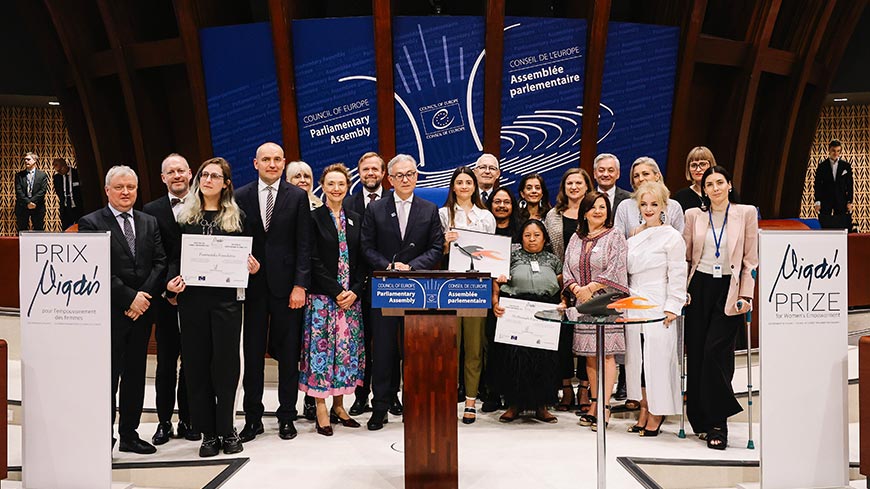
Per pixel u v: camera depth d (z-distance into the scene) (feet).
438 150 23.30
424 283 11.76
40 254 12.27
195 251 14.12
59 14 24.50
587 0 23.13
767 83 26.53
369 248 16.35
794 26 25.20
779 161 26.25
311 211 15.89
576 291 15.51
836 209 33.24
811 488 12.22
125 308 13.92
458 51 22.85
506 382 16.48
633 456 14.07
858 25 32.42
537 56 22.95
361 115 23.13
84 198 27.89
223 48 23.17
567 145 23.50
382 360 16.16
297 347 15.65
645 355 15.35
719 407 14.62
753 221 14.65
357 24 22.63
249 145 23.63
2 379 12.48
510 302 15.89
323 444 14.98
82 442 12.25
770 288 12.09
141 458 14.03
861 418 12.32
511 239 16.35
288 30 22.58
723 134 25.30
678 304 14.76
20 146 40.91
